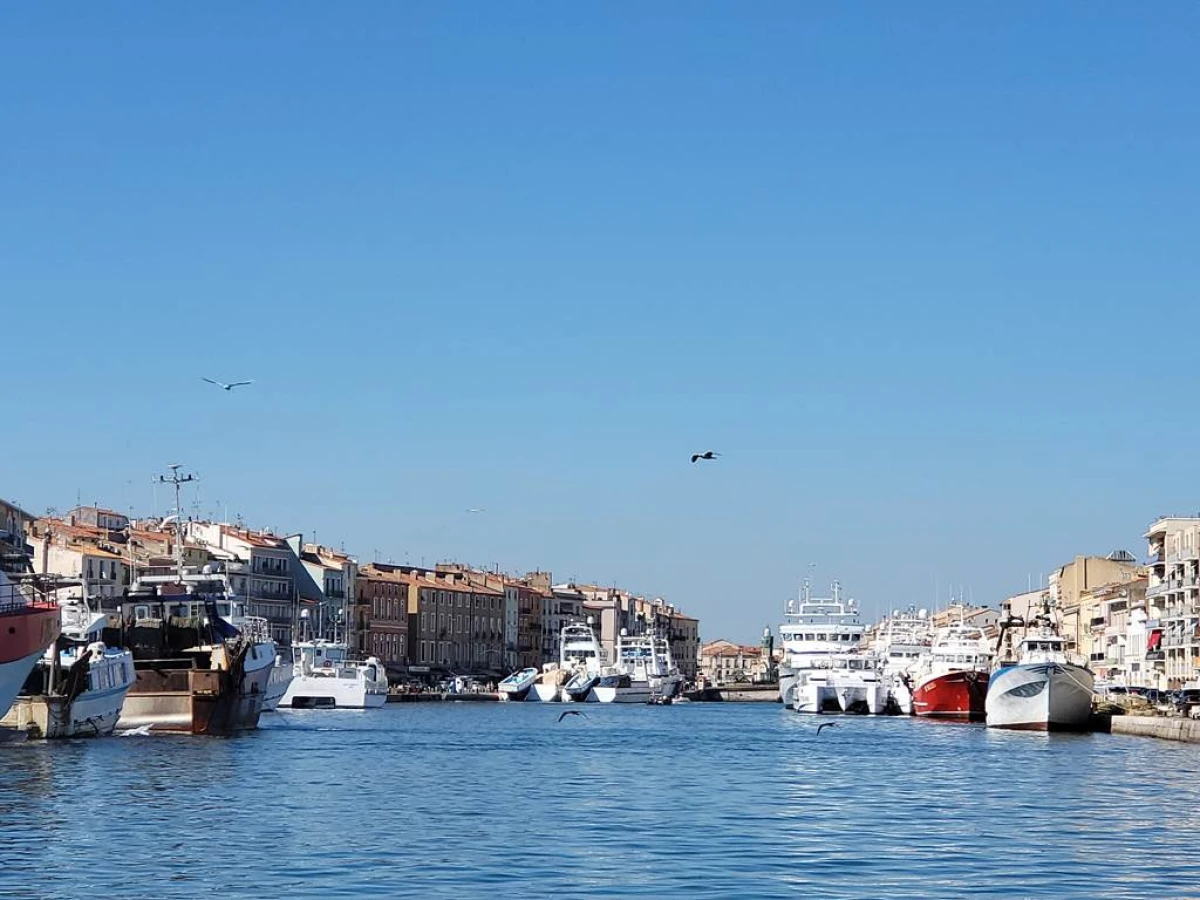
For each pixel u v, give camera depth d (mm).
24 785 81812
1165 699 182750
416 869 56875
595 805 80875
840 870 57781
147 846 61219
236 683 133500
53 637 103812
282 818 71500
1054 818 74750
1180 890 53906
